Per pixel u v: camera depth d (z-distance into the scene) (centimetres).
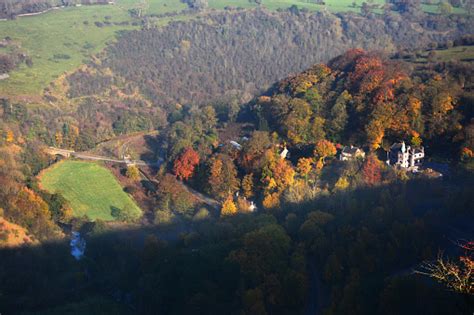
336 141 13975
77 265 11006
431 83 14062
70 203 13425
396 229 9131
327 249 9350
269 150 13050
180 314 8725
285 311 8444
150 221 12512
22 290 10069
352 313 7594
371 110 13725
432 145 12925
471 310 5622
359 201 10644
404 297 7431
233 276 9088
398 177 11300
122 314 9356
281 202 11594
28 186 13175
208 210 12588
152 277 9569
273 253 9300
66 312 9406
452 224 9469
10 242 10969
